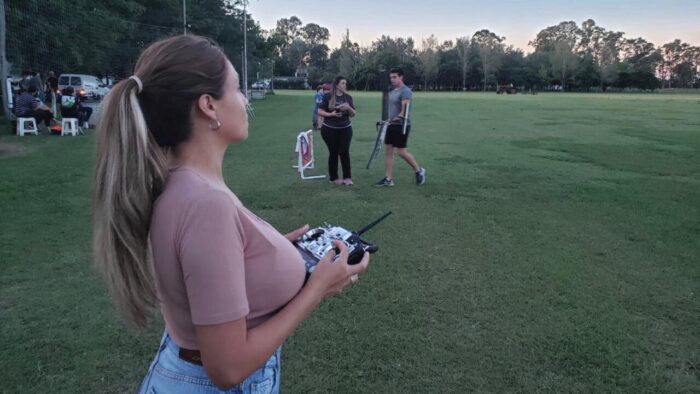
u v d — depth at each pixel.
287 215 6.12
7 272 4.19
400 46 101.31
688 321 3.48
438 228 5.59
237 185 7.78
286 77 98.00
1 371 2.81
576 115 25.06
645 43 102.62
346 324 3.38
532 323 3.43
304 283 1.30
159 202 1.10
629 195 7.29
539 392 2.71
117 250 1.12
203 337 1.06
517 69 90.38
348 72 87.56
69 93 13.77
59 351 3.03
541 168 9.60
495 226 5.69
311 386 2.73
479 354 3.05
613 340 3.22
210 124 1.19
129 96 1.12
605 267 4.45
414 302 3.72
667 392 2.72
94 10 21.73
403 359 2.99
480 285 4.04
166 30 24.66
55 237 5.08
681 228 5.65
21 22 17.98
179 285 1.11
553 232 5.48
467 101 42.62
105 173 1.11
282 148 12.02
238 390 1.26
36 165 9.07
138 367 2.90
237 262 1.09
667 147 12.75
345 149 7.78
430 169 9.41
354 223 5.77
